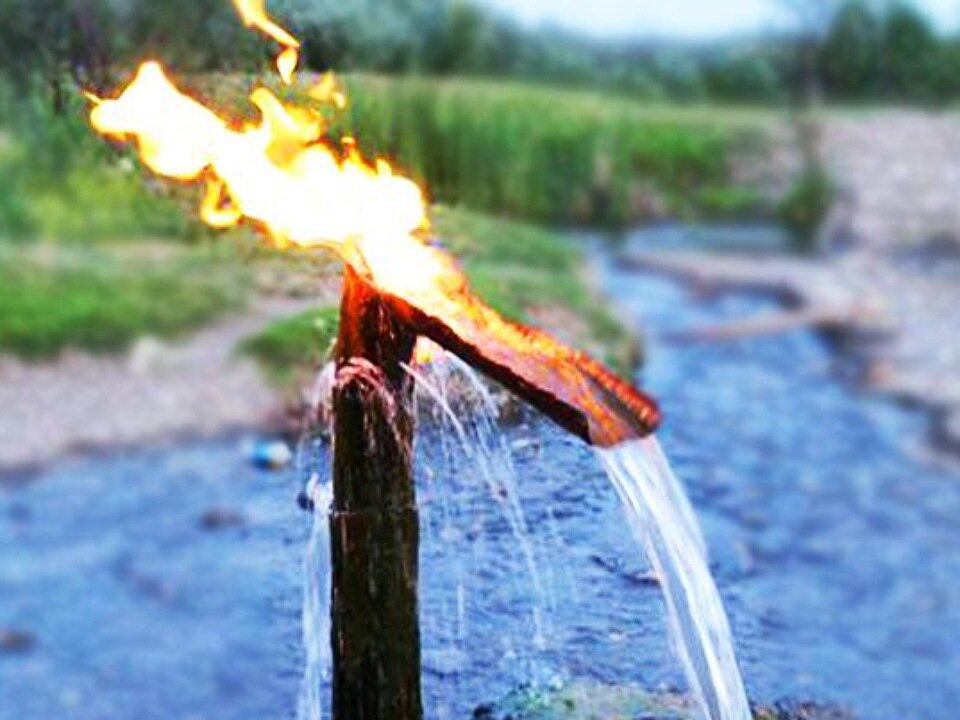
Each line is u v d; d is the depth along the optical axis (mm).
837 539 8820
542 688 3047
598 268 17797
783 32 27250
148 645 8195
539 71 25953
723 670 2750
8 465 11305
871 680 6758
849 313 15398
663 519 2600
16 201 15328
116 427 11812
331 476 2547
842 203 21531
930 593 8062
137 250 14688
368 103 4246
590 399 2465
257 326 12961
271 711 6266
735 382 12383
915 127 24531
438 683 3055
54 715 7660
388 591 2498
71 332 13594
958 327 15234
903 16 26750
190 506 10242
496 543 3295
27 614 8883
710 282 17203
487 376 2434
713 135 23969
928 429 11672
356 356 2465
